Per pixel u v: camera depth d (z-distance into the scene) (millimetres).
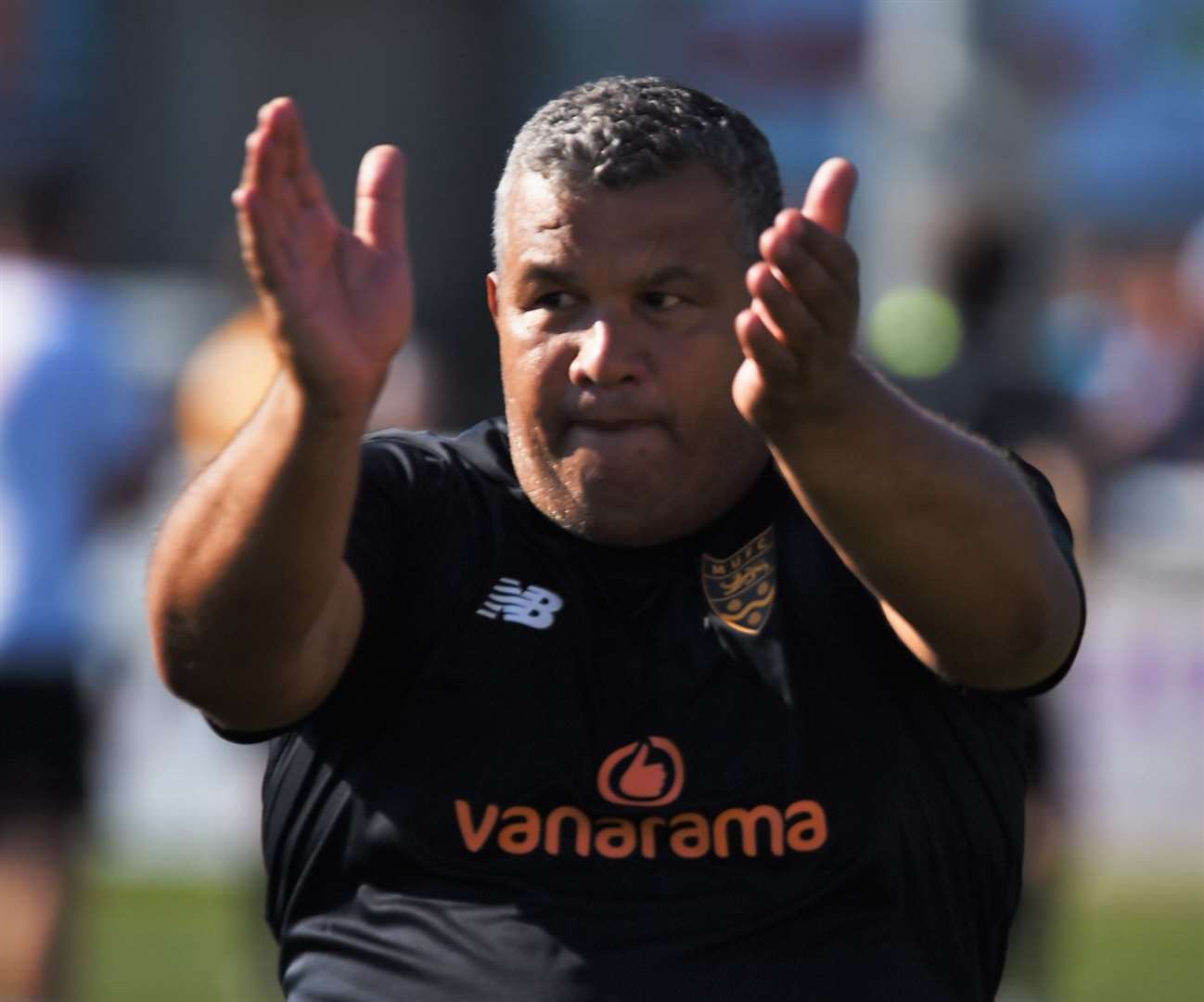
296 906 8953
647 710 8625
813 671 8648
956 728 8719
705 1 55969
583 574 8828
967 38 35875
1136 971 24875
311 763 8867
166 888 28547
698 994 8336
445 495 9031
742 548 8859
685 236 8523
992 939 8953
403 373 24125
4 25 57094
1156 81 54062
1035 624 8156
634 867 8484
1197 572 30234
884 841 8531
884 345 19844
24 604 20297
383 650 8789
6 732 20250
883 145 37000
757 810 8508
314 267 7652
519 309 8750
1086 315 44281
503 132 61469
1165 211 53594
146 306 44719
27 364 20578
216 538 7840
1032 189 35844
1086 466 20078
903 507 7863
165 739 29562
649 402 8586
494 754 8625
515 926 8445
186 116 61000
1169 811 30203
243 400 25406
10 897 20203
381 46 61688
